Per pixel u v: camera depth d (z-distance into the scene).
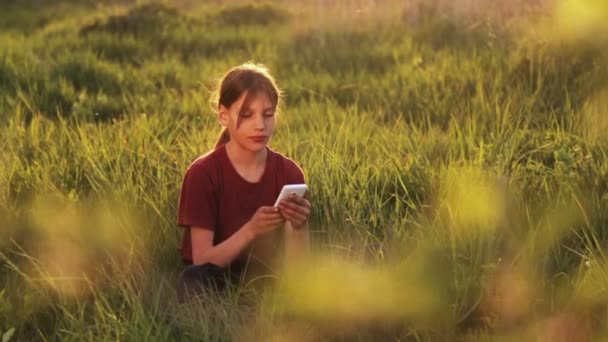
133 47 15.91
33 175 7.04
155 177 6.83
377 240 5.59
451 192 6.22
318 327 4.81
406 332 4.79
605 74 9.24
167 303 5.14
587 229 5.69
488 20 12.50
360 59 13.30
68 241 5.77
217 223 5.46
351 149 7.75
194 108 10.77
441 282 4.87
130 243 5.78
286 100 11.59
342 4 16.03
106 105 11.42
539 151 7.46
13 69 12.84
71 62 13.32
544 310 4.88
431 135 7.98
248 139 5.32
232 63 13.92
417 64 11.94
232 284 5.28
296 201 5.04
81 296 5.31
